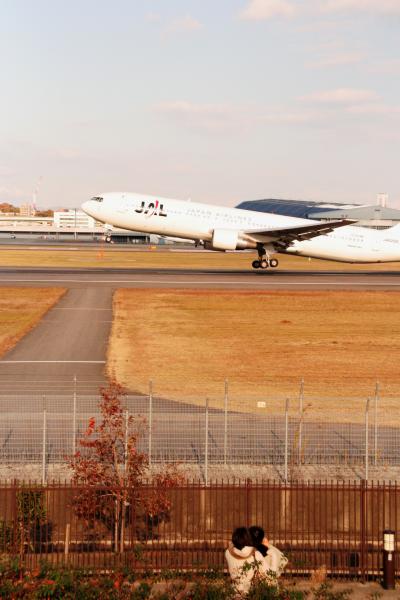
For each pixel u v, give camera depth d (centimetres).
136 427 7175
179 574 4612
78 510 5366
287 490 5472
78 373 9806
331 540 5244
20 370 9912
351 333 13400
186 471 6184
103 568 4850
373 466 6397
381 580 4853
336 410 8025
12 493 5281
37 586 4150
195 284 19250
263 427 7319
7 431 7000
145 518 5500
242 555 4050
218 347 11950
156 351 11519
